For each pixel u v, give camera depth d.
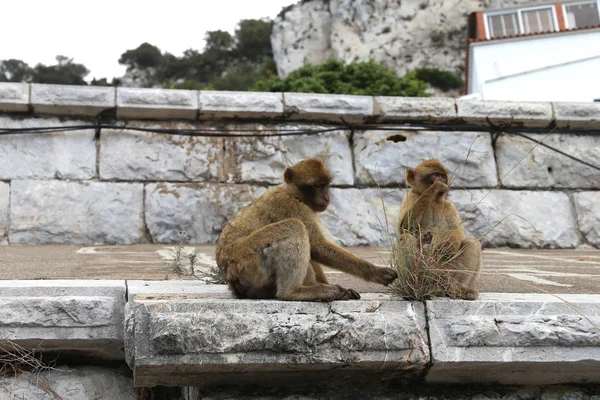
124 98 10.81
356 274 4.35
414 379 4.37
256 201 4.72
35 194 10.59
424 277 4.15
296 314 3.93
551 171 11.88
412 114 11.45
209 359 3.75
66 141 10.85
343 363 3.90
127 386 4.78
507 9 31.20
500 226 11.46
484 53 25.77
